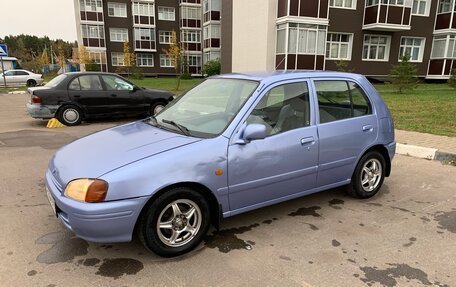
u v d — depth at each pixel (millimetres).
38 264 3021
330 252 3256
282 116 3725
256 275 2885
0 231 3604
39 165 5945
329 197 4629
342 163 4176
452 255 3223
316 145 3873
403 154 6883
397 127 8953
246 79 3891
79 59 43156
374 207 4309
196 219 3223
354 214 4094
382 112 4594
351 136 4195
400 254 3230
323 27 22375
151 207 2951
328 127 3998
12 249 3260
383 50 25281
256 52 23969
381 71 25391
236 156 3303
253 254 3209
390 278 2859
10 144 7531
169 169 2977
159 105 11273
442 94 17422
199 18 47656
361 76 4621
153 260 3098
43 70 65312
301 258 3148
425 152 6559
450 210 4234
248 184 3426
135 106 10828
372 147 4484
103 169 2912
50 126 9773
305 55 22172
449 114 10945
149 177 2902
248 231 3656
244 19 25156
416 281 2820
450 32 24641
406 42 25625
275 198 3703
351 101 4344
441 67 25500
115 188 2812
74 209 2799
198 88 4367
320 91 4062
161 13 47156
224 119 3521
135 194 2855
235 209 3439
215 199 3281
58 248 3281
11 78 29000
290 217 4004
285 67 21922
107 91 10375
